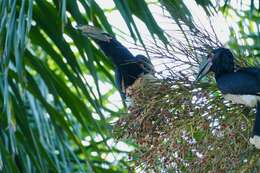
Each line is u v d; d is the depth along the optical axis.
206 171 11.28
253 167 11.30
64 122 12.68
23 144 12.49
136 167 11.53
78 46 11.95
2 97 12.55
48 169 12.90
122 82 12.92
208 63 12.00
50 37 12.23
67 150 14.05
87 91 11.88
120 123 11.84
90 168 12.86
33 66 12.50
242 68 11.93
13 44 11.53
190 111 11.67
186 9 11.76
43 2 12.26
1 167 12.28
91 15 11.55
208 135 11.40
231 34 12.53
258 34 12.84
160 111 11.72
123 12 11.38
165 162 11.39
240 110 11.70
